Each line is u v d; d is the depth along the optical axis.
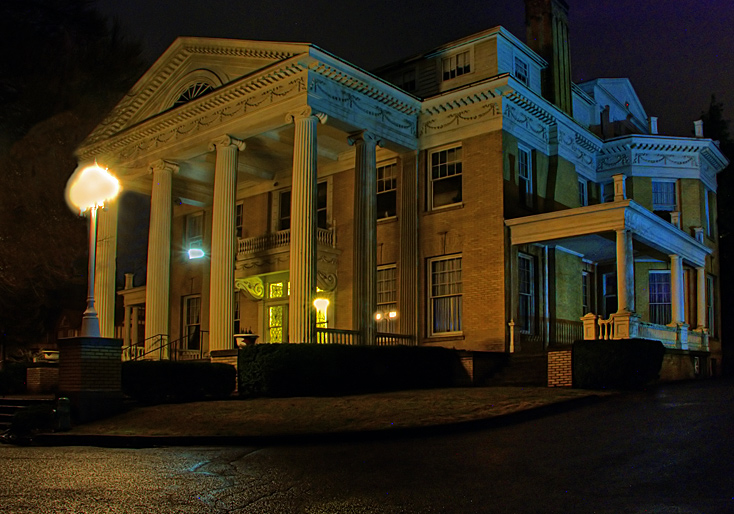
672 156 30.94
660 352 19.92
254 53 24.73
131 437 13.78
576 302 27.41
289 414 15.86
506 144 25.03
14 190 23.08
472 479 9.12
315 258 22.16
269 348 19.83
